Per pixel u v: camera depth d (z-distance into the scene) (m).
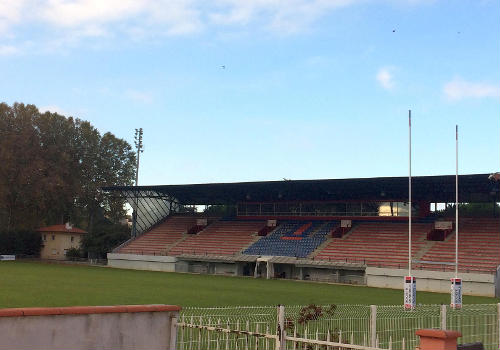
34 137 92.12
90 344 10.83
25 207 94.31
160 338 11.84
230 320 19.98
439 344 9.41
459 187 63.78
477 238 61.09
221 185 73.44
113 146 107.06
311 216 78.38
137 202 87.88
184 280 56.25
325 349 14.06
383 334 16.66
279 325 13.59
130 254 79.75
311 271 66.44
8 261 81.88
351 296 43.59
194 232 83.88
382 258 62.62
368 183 64.50
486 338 17.47
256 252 72.38
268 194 79.12
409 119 37.06
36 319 10.23
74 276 54.66
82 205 104.44
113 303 32.19
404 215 71.06
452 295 28.81
